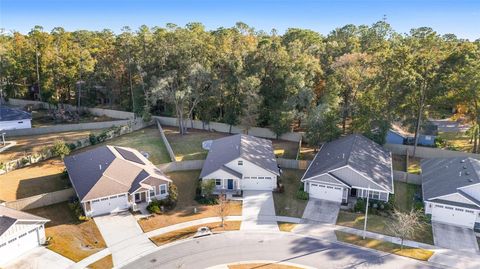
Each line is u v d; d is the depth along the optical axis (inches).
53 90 2659.9
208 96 2256.4
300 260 1062.4
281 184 1525.6
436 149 1833.2
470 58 1694.1
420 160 1828.2
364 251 1104.2
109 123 2353.6
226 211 1338.6
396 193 1481.3
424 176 1498.5
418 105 1835.6
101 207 1305.4
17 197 1402.6
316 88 2279.8
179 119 2246.6
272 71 2174.0
